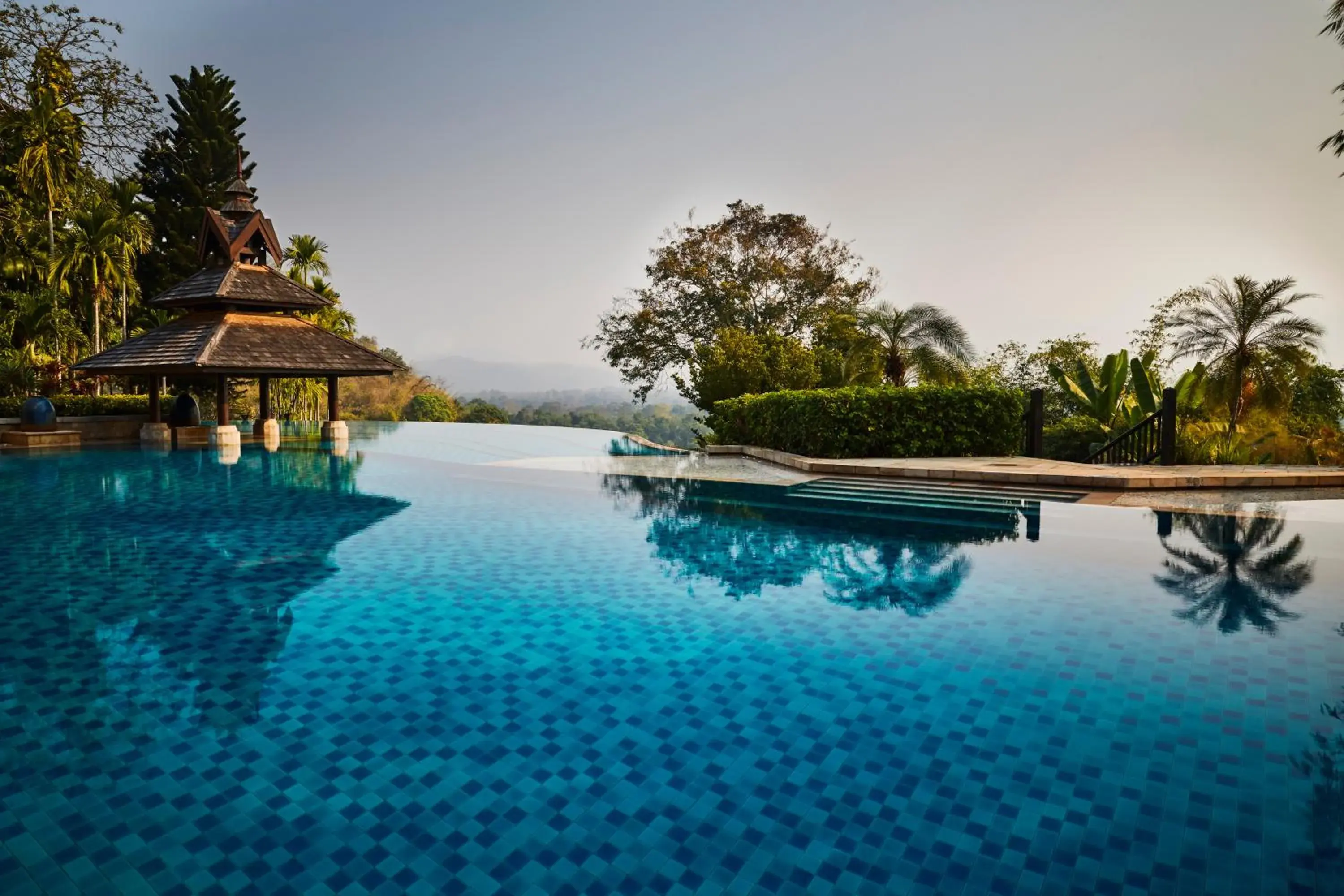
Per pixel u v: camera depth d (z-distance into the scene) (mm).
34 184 27719
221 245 18281
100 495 10172
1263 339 20234
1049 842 2393
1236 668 3885
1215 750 3002
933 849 2359
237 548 6883
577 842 2412
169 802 2646
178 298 17625
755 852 2355
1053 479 10391
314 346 18141
